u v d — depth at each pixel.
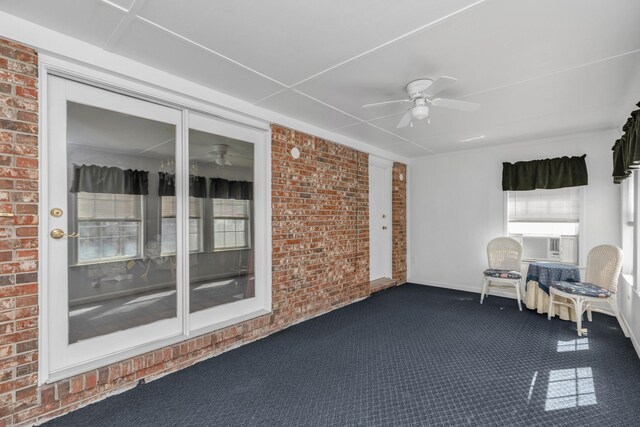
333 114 3.30
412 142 4.49
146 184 2.38
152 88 2.35
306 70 2.36
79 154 2.06
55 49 1.86
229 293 2.94
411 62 2.22
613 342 2.95
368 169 4.55
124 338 2.25
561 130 3.85
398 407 1.97
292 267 3.40
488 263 4.48
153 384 2.23
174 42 1.98
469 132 3.95
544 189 4.30
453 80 2.11
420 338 3.05
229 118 2.88
